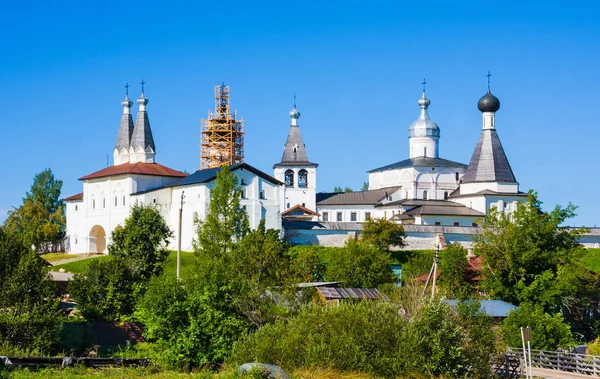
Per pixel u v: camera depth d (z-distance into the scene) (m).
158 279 59.41
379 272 93.44
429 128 167.12
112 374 48.56
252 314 58.16
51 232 146.50
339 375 49.75
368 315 53.34
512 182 149.62
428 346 52.78
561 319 69.44
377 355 51.59
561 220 89.00
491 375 55.28
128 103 151.88
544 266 87.69
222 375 47.34
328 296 74.00
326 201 162.25
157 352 57.91
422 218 141.88
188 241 126.94
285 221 131.00
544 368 63.81
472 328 54.84
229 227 81.38
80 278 74.06
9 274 63.38
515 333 67.69
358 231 128.62
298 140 167.88
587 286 86.44
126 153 149.88
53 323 60.34
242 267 66.81
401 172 162.88
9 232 66.50
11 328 58.88
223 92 172.12
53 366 50.47
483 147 151.50
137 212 91.19
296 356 51.78
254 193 128.38
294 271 76.81
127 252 87.25
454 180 162.25
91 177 141.12
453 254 93.75
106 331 66.12
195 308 56.94
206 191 124.44
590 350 69.31
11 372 47.41
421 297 57.34
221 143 170.62
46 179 181.88
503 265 88.75
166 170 139.75
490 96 150.88
